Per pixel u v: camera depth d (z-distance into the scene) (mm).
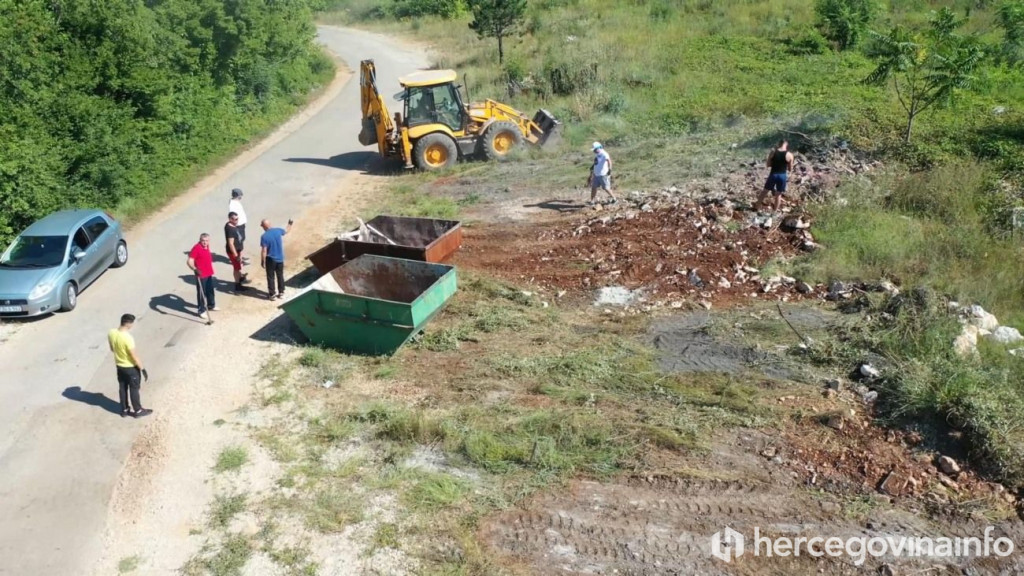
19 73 19141
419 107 22094
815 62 28281
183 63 26500
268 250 14344
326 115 30953
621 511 8750
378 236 16016
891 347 11125
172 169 22266
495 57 35500
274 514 9039
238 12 29141
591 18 38312
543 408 10633
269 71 30656
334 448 10195
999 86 22594
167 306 14586
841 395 10438
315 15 59969
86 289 15445
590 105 26344
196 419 11023
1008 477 8742
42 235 14836
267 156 25234
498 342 12547
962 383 9805
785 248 14672
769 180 15602
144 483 9797
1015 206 14836
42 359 12812
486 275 14992
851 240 14320
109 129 19797
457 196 19828
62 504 9516
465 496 9125
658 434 9820
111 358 12820
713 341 12008
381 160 24172
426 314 12383
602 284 14234
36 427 11008
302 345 12930
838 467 9195
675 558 8078
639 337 12406
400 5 54906
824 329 12047
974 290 12570
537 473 9422
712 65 29312
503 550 8305
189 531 8922
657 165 20078
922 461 9164
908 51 18016
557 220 17281
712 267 14281
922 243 14047
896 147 18297
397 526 8719
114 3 22141
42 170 17500
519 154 22609
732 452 9547
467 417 10500
